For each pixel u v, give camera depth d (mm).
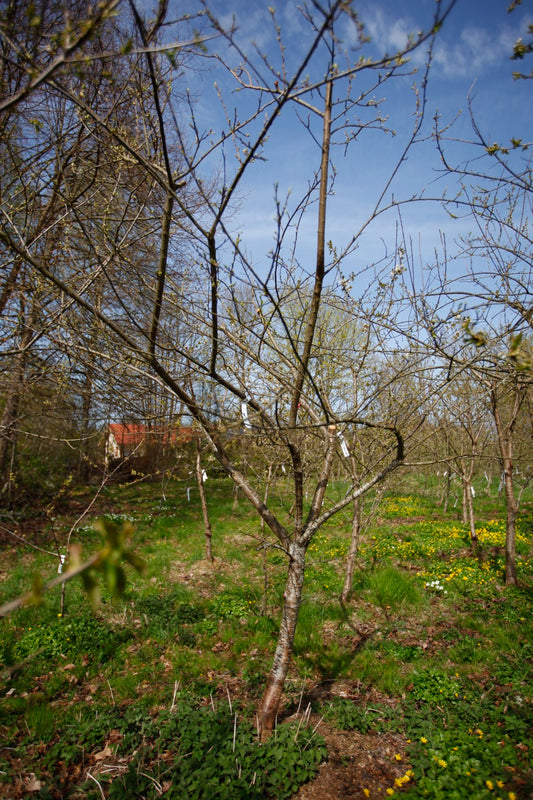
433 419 7941
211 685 5062
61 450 14258
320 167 3775
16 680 5098
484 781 3582
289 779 3674
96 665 5434
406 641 6148
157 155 3816
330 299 4820
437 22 1904
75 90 4336
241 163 2742
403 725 4391
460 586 7996
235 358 4473
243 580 8312
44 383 6957
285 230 2961
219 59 3074
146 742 4180
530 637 6098
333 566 9031
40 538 10250
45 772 3906
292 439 4363
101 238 4387
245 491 4402
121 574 683
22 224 6105
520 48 2506
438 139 3598
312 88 2375
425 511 15039
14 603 687
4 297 5805
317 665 5574
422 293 4430
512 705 4559
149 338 3430
